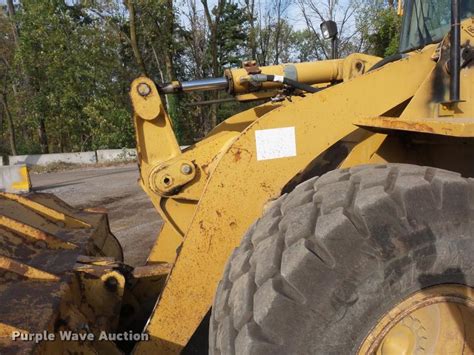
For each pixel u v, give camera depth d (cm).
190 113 1473
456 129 167
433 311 162
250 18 2516
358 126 216
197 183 253
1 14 2372
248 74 301
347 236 155
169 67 1889
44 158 1978
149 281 269
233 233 210
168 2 1705
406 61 224
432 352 164
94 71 2131
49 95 2248
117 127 2030
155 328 207
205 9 1998
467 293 163
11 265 210
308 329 153
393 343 160
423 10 306
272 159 213
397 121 187
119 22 1977
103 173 1532
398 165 183
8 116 2408
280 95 314
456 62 202
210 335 179
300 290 153
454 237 159
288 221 171
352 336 154
